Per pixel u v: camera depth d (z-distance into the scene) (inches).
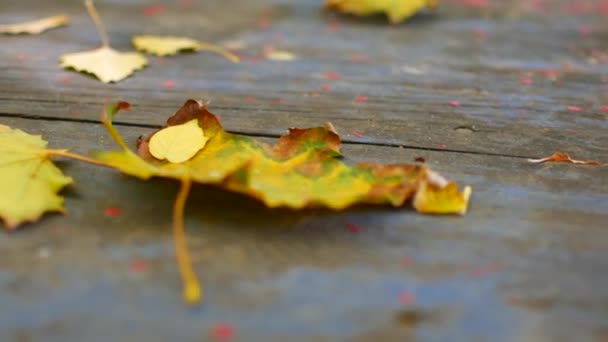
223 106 32.9
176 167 30.1
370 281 28.6
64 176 30.0
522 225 29.6
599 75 34.8
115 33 36.5
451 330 27.3
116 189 30.0
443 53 35.9
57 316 27.6
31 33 36.1
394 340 26.8
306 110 32.8
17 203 29.4
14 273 28.6
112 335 26.7
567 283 28.7
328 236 29.3
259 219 29.5
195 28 37.1
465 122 32.5
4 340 26.5
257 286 28.5
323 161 30.0
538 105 33.2
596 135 32.2
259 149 30.4
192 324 27.3
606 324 27.7
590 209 30.0
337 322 27.6
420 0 37.8
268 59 35.2
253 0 39.4
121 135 31.7
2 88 33.1
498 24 37.9
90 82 33.6
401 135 32.0
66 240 29.1
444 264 28.9
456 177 30.7
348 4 38.0
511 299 28.4
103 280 28.5
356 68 34.9
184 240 29.1
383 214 29.7
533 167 31.0
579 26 37.8
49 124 31.9
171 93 33.4
